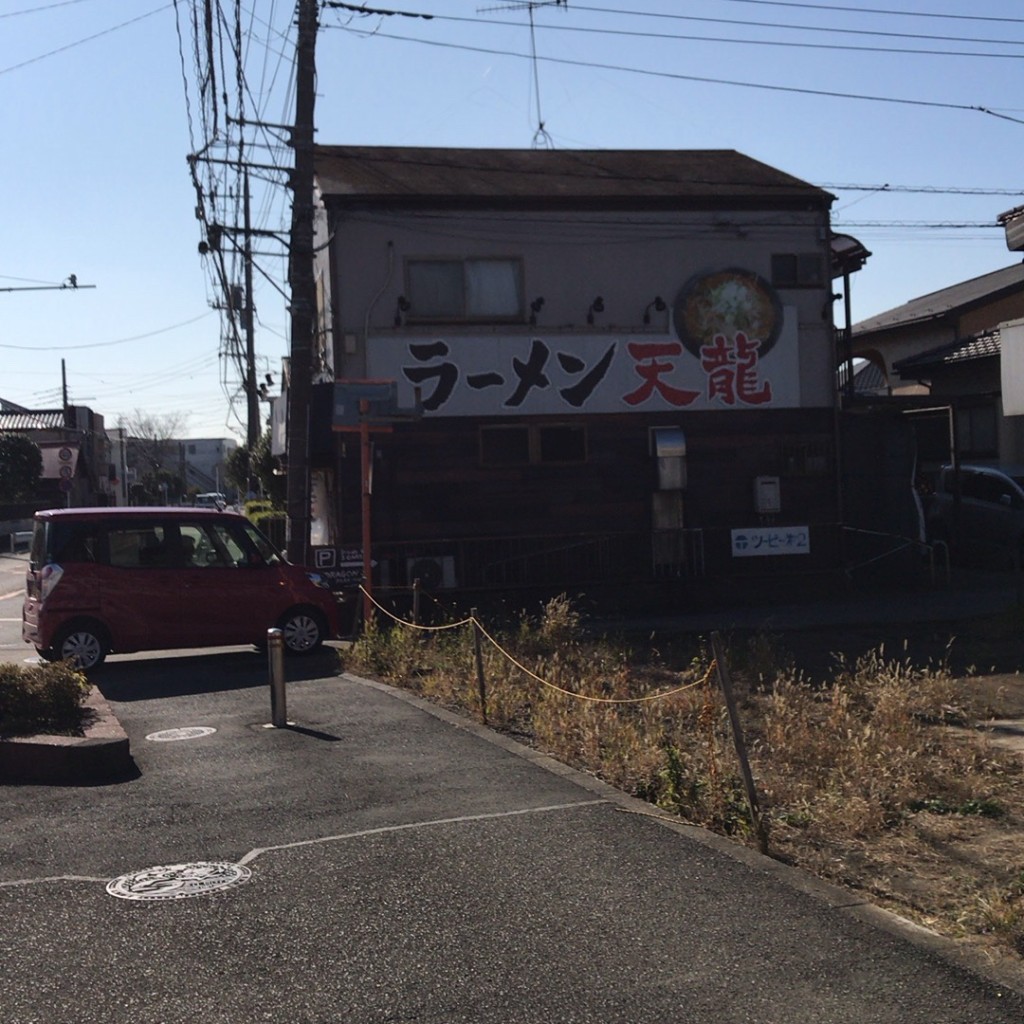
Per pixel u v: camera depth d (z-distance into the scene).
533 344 19.47
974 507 23.00
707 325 20.08
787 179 21.45
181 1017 4.29
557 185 20.20
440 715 10.07
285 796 7.41
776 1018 4.17
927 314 31.28
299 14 16.30
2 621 20.98
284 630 14.35
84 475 65.38
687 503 20.03
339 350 18.84
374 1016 4.26
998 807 6.92
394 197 18.94
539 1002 4.34
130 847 6.44
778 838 6.38
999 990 4.36
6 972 4.74
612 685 10.84
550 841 6.30
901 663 12.61
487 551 19.16
